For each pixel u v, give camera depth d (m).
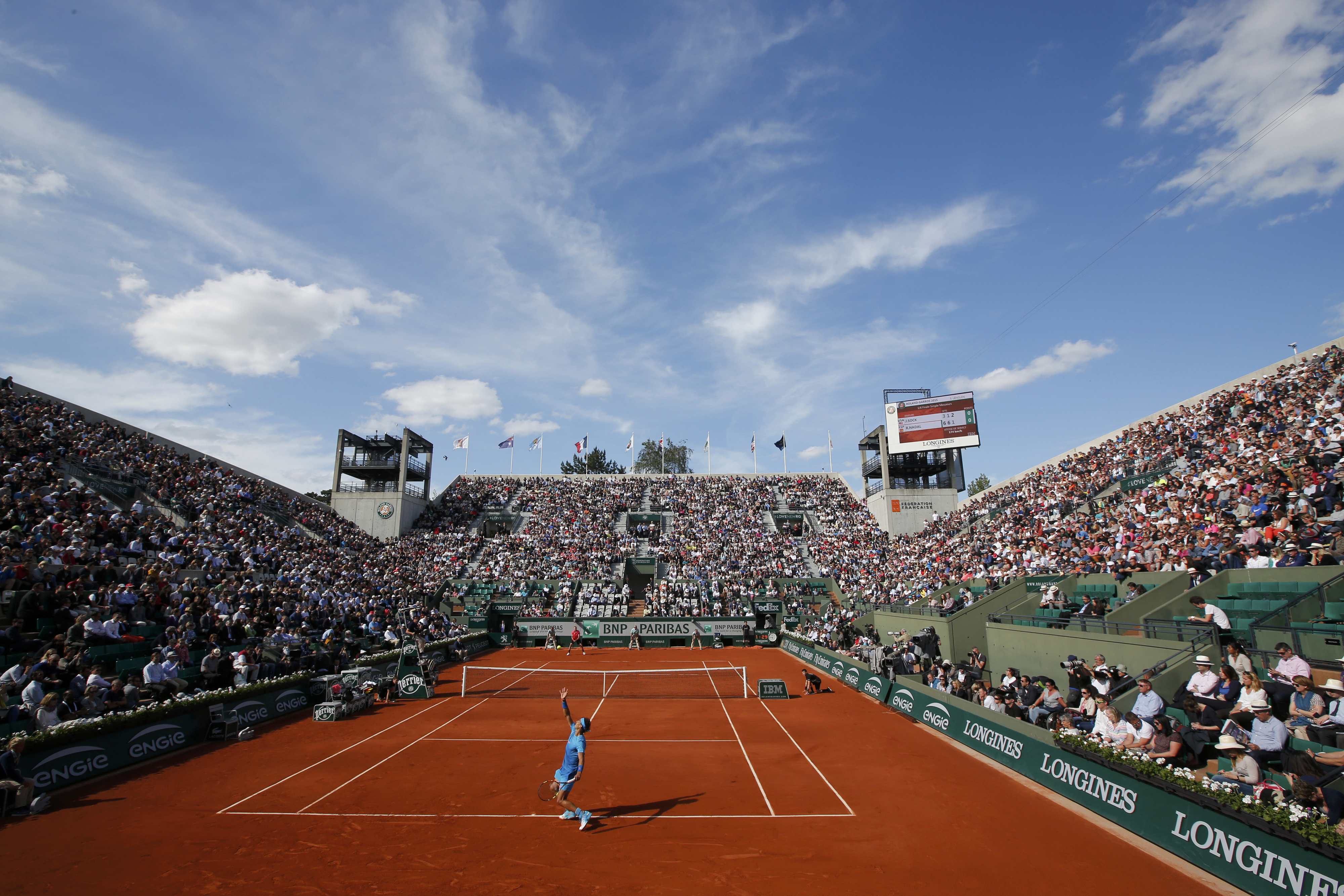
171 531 34.00
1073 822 13.66
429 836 12.98
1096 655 22.12
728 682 33.84
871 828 13.38
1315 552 18.88
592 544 65.19
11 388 36.88
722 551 64.06
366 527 65.62
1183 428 37.28
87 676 19.03
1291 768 11.49
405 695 29.17
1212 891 10.58
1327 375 30.56
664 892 10.58
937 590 42.50
